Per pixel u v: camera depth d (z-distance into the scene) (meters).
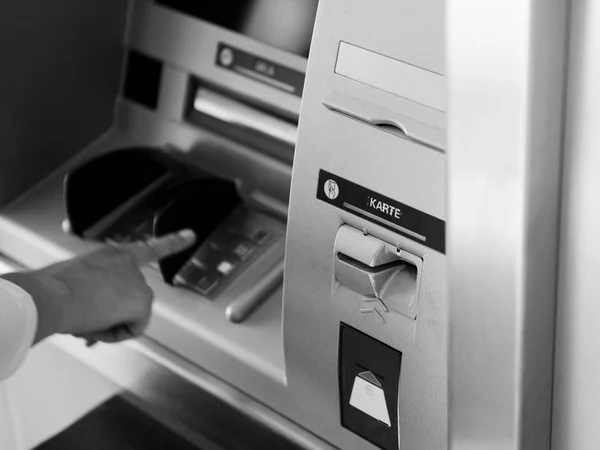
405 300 1.31
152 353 1.72
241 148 1.95
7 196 1.98
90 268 1.39
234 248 1.82
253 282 1.75
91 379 1.80
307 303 1.42
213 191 1.80
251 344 1.63
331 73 1.26
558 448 1.24
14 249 1.96
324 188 1.32
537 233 1.08
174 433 1.70
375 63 1.22
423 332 1.29
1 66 1.82
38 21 1.85
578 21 1.02
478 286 1.12
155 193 1.92
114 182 1.91
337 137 1.28
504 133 1.04
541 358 1.15
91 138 2.11
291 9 1.82
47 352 1.85
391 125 1.23
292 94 1.85
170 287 1.76
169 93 2.03
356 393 1.44
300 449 1.56
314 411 1.53
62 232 1.92
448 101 1.08
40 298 1.29
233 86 1.93
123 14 2.03
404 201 1.24
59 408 1.83
